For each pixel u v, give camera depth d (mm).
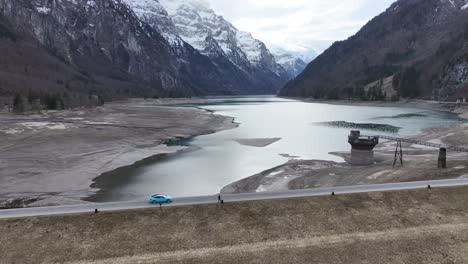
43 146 78938
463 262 29625
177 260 29453
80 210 35781
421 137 94562
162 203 37375
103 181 58469
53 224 33156
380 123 132625
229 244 31547
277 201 37500
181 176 62000
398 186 41875
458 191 39469
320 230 33500
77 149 78688
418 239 32188
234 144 93312
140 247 31031
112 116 147375
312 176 57406
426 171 51594
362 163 66312
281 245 31266
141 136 99062
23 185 54438
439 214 35812
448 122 131375
